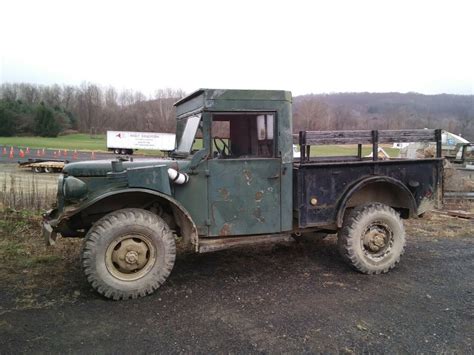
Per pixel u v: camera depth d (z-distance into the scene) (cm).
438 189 525
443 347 312
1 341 316
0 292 410
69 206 424
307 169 467
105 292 392
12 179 899
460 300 404
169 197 416
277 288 433
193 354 300
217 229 446
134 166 436
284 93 454
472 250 591
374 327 344
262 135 456
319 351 305
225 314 368
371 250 485
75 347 309
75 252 538
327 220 479
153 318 358
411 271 494
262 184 454
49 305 382
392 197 529
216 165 441
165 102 3797
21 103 6812
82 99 7644
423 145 1162
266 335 329
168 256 413
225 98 438
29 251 536
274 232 464
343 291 426
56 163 1938
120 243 402
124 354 300
